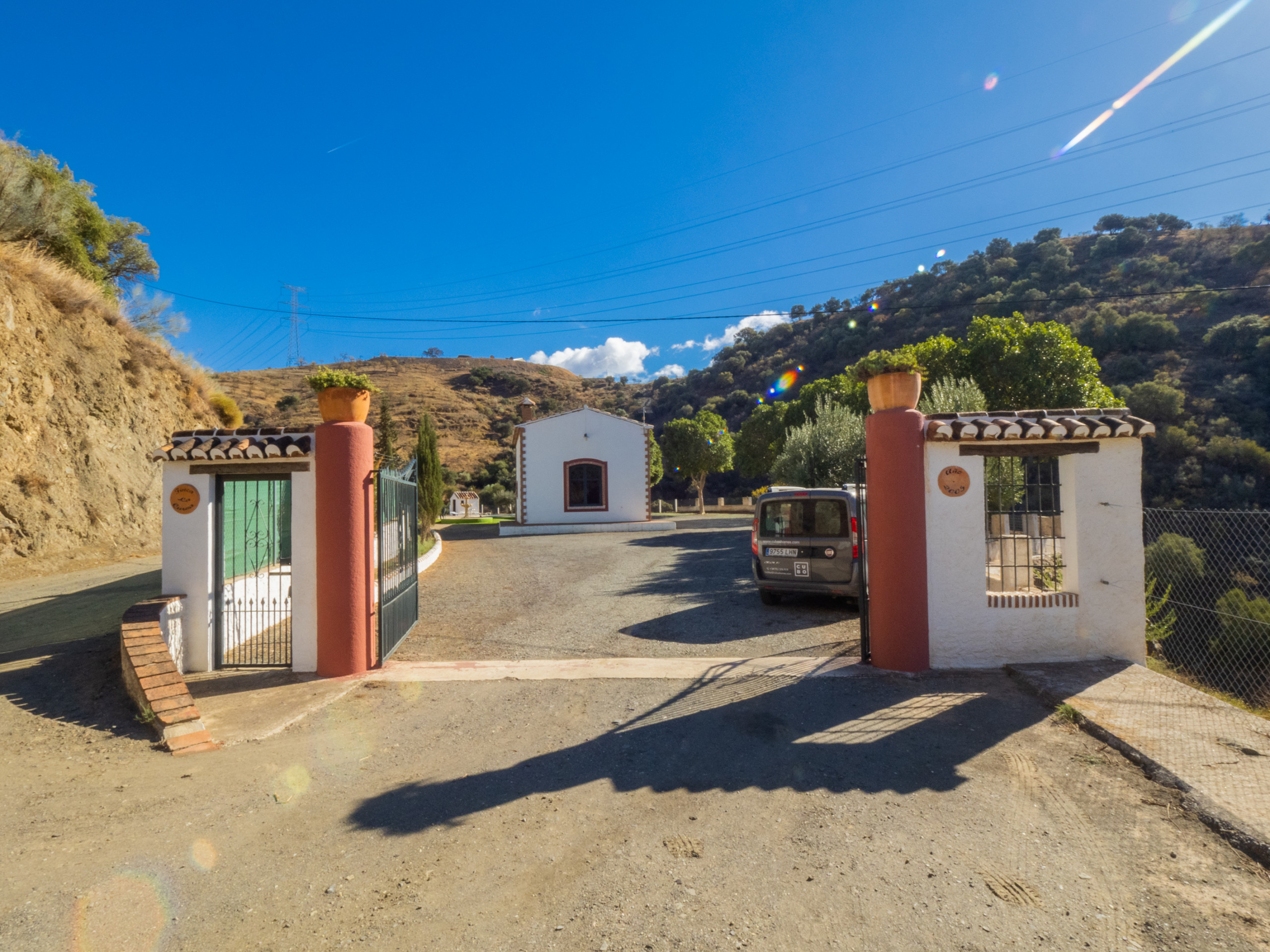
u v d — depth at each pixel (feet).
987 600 19.95
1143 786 12.17
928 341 71.97
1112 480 20.18
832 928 8.41
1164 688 17.07
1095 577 20.12
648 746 14.66
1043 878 9.49
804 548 29.17
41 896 9.14
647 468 83.66
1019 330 65.51
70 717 16.35
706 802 12.01
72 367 52.37
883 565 20.08
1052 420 19.67
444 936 8.33
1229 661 33.09
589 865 9.98
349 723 16.37
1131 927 8.36
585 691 18.74
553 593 36.37
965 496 20.02
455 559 52.75
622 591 36.35
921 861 9.97
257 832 11.09
